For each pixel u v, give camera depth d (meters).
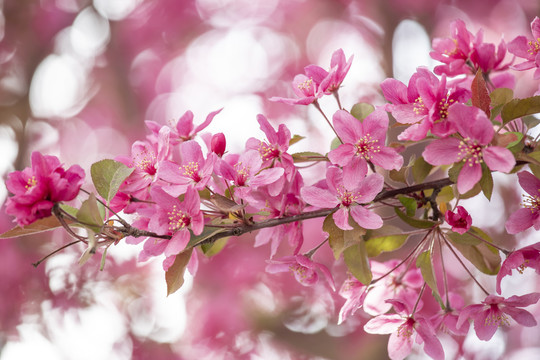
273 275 3.10
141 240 1.59
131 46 3.86
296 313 2.98
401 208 1.62
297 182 1.61
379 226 1.58
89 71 3.80
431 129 1.55
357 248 1.61
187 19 3.91
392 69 3.27
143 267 3.04
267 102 3.81
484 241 1.60
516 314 1.60
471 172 1.55
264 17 3.96
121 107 3.84
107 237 1.56
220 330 3.12
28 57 3.59
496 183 3.05
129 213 1.60
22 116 3.44
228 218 1.59
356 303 1.62
